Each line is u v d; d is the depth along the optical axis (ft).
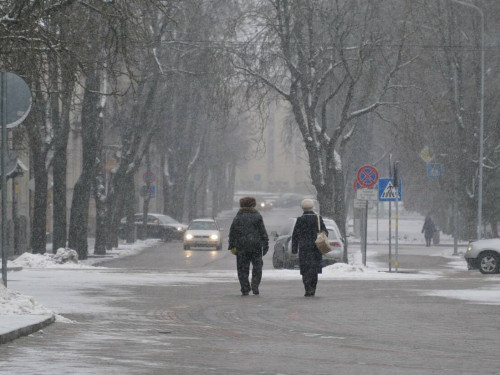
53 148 351.87
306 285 168.35
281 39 333.42
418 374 79.46
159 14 358.02
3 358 84.99
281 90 341.41
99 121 379.55
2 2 161.58
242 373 79.10
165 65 394.11
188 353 91.66
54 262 275.18
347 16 336.08
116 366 81.56
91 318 125.90
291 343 101.30
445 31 432.25
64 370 78.43
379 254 432.25
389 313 138.31
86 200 363.56
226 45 337.72
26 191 445.78
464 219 555.28
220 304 150.51
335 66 338.75
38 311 118.52
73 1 167.84
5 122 132.46
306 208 171.22
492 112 445.37
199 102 560.20
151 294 167.53
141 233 549.95
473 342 104.58
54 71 175.11
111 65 179.52
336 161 355.15
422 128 352.08
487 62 453.99
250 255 168.96
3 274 134.51
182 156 599.57
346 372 80.38
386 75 354.95
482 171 434.71
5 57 162.61
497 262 282.56
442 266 347.56
